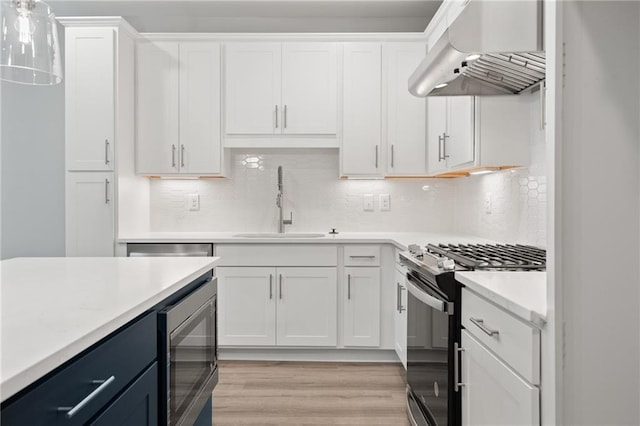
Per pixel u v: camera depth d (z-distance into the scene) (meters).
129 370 1.13
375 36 3.41
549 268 1.08
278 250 3.20
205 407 1.99
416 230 3.79
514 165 2.54
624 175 1.07
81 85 3.20
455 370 1.66
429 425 1.93
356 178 3.67
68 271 1.63
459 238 3.17
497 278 1.51
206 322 1.81
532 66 1.96
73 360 0.88
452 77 2.08
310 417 2.36
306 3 3.58
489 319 1.40
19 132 3.88
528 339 1.14
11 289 1.30
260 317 3.21
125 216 3.32
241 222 3.79
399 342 3.03
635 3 1.07
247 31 3.87
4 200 3.90
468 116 2.64
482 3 1.51
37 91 3.86
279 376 2.95
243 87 3.44
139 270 1.65
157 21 3.86
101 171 3.21
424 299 1.85
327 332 3.21
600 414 1.06
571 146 1.06
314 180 3.79
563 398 1.06
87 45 3.20
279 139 3.45
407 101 3.43
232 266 3.20
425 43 3.43
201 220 3.79
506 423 1.28
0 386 0.64
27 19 1.54
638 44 1.07
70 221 3.22
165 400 1.34
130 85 3.39
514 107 2.53
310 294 3.20
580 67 1.07
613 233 1.06
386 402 2.55
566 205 1.06
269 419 2.34
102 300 1.16
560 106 1.06
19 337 0.85
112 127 3.19
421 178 3.79
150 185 3.79
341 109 3.45
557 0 1.06
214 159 3.44
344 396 2.63
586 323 1.06
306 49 3.44
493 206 3.01
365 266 3.20
